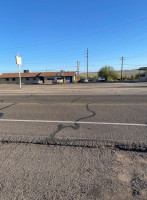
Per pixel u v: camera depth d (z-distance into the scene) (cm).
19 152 320
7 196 209
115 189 216
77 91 1537
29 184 229
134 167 265
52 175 248
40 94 1297
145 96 1046
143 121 496
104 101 880
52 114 607
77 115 586
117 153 311
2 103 870
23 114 615
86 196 206
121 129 430
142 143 343
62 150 325
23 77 6025
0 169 265
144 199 200
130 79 6650
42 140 369
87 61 6431
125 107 707
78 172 253
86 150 323
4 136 396
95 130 427
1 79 6141
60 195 208
